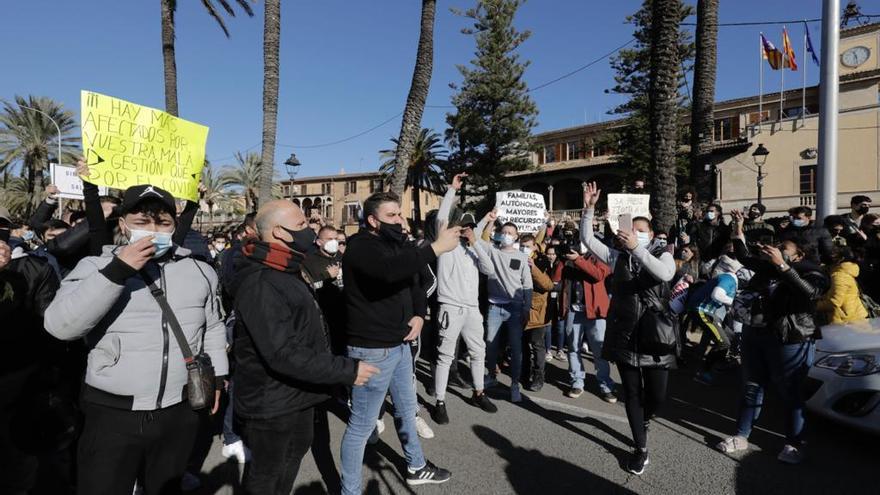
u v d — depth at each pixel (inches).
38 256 115.0
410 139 478.3
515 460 147.8
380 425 167.9
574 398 208.2
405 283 121.4
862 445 154.5
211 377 90.9
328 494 128.7
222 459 149.4
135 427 84.1
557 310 268.8
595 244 157.6
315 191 2049.7
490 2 1139.3
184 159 128.0
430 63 477.1
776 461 144.5
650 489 129.7
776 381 144.1
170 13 621.0
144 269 88.0
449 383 231.5
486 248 209.0
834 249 186.2
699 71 390.3
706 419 179.6
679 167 933.8
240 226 198.7
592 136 1451.8
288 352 84.7
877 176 964.0
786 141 1021.2
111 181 113.3
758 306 146.8
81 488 84.0
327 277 139.1
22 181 1466.5
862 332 163.9
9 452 101.3
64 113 1296.8
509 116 1191.6
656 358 136.9
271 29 529.0
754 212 284.8
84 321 77.1
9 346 100.8
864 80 991.6
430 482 133.4
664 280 134.5
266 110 529.0
